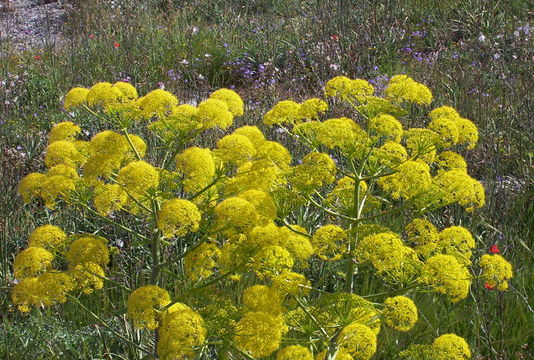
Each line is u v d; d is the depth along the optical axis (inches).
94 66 257.6
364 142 92.4
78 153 93.4
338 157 156.2
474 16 265.9
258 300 85.5
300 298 91.7
